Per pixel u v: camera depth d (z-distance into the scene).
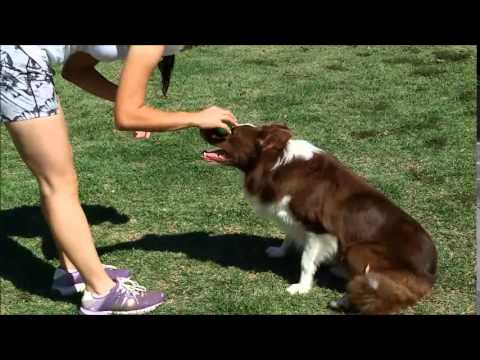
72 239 3.78
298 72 9.55
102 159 6.49
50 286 4.36
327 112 7.71
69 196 3.73
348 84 8.82
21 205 5.59
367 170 6.02
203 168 6.14
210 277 4.40
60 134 3.58
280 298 4.12
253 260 4.61
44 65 3.46
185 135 7.00
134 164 6.35
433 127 7.01
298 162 4.03
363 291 3.80
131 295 4.01
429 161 6.15
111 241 4.91
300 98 8.29
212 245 4.82
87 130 7.38
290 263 4.56
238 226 5.09
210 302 4.13
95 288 3.95
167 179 5.95
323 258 4.12
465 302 4.00
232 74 9.59
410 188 5.60
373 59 10.04
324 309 4.01
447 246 4.65
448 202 5.31
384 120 7.32
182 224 5.15
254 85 8.99
